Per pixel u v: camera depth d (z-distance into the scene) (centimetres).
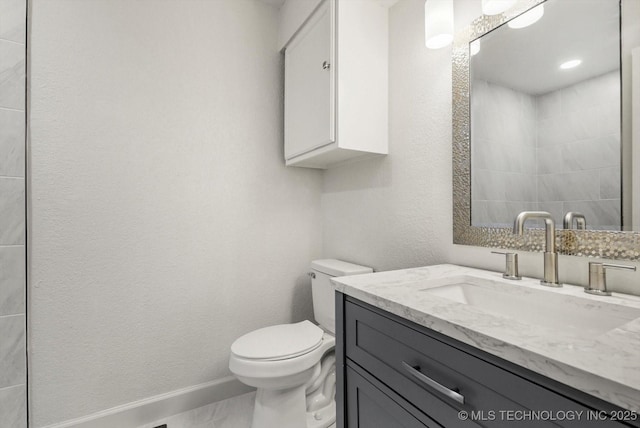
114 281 149
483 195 110
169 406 159
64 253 138
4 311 124
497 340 51
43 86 134
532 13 96
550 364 44
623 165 77
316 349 139
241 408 166
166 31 162
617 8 78
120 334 150
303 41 166
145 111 156
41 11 134
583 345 48
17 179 127
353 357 91
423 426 67
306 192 204
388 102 151
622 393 37
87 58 143
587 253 83
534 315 83
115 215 149
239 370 128
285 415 133
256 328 186
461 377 59
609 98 79
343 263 176
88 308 143
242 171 183
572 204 87
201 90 171
